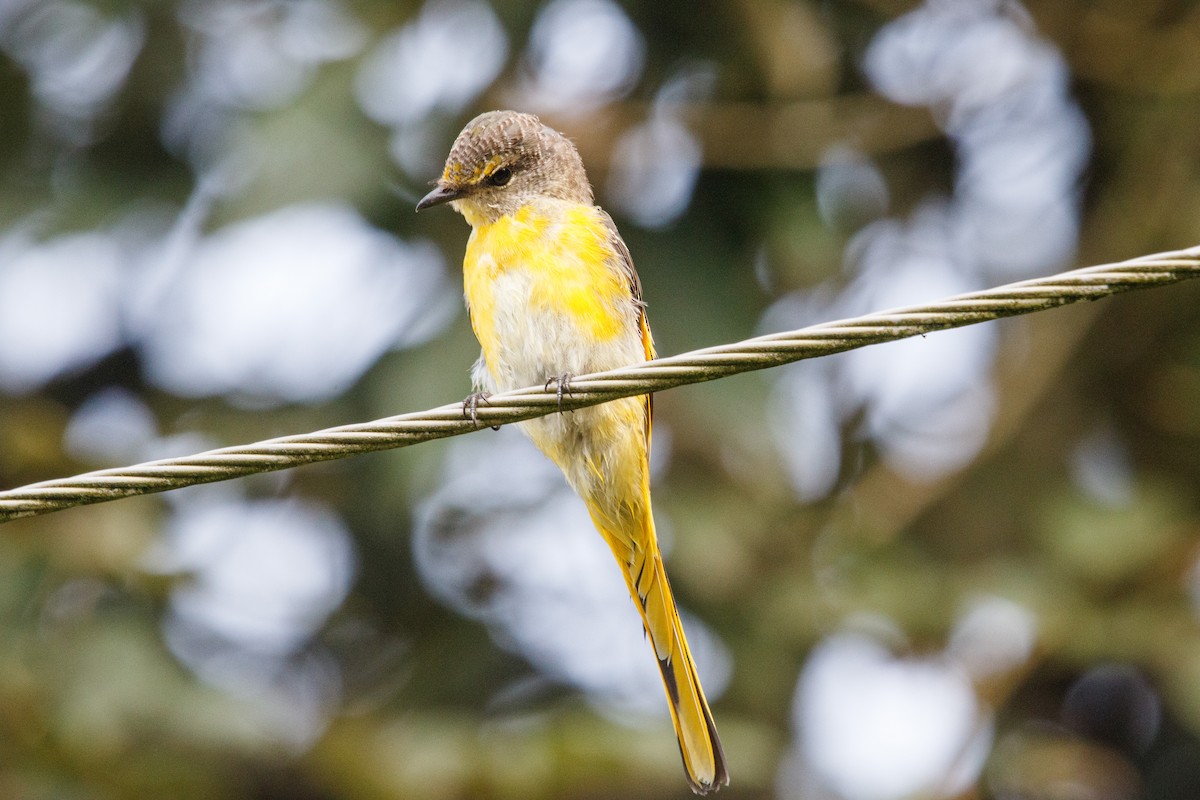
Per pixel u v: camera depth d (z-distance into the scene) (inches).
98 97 622.2
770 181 586.2
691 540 554.9
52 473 577.6
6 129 613.9
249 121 555.2
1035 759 582.6
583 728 516.7
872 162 634.2
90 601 548.1
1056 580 588.7
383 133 556.1
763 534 574.2
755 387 558.9
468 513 603.8
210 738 525.3
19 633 527.8
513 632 621.9
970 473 625.9
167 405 626.5
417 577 616.4
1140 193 603.2
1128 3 611.2
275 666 608.7
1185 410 626.5
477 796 514.6
